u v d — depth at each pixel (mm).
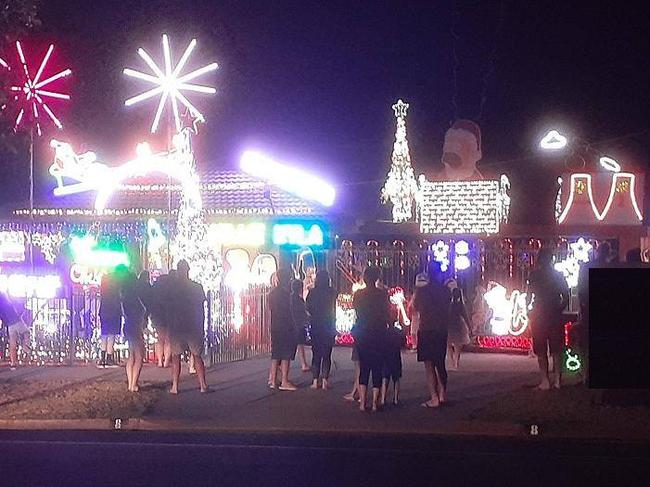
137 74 19781
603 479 9930
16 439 12203
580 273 14242
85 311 18562
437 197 22734
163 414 13375
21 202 23203
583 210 22250
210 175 23484
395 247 21844
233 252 21297
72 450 11383
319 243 21469
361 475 9992
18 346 18422
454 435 12047
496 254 21453
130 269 16625
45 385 15633
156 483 9531
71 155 20703
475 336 20969
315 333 15500
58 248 20359
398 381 14305
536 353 15109
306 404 14156
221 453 11219
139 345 14992
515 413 13148
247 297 19750
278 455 11102
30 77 18172
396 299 20734
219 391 15297
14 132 17609
